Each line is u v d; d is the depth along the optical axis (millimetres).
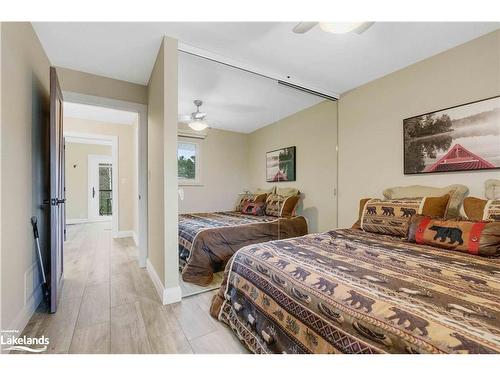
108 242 4340
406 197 2238
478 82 1974
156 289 2287
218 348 1449
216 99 2969
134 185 4555
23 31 1692
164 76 1985
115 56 2320
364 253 1504
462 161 2035
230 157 3053
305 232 3348
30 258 1820
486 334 690
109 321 1743
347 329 896
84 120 4484
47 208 2291
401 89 2512
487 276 1130
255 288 1433
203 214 2830
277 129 3268
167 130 2006
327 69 2553
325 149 3271
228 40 2062
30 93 1851
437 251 1545
